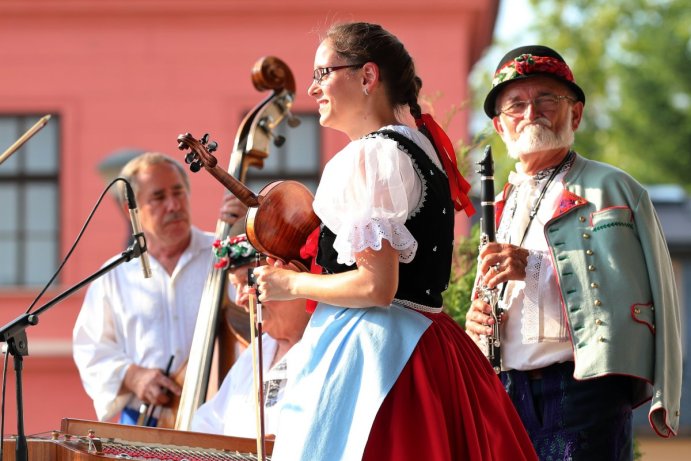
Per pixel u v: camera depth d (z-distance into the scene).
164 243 13.02
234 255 11.06
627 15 49.47
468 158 12.64
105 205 27.77
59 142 28.22
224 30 27.92
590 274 9.81
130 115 28.02
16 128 28.31
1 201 28.34
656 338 9.69
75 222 27.88
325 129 27.61
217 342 12.06
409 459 7.66
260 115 12.96
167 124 27.95
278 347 10.81
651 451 33.09
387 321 7.92
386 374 7.74
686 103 49.59
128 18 28.05
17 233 28.30
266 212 8.62
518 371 10.09
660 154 49.09
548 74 10.26
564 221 10.07
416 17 27.45
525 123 10.26
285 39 27.77
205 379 11.88
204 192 26.48
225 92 27.92
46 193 28.34
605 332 9.64
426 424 7.71
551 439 9.88
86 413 26.36
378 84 8.28
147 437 8.94
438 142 8.50
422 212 8.02
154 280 13.03
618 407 9.78
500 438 8.13
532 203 10.34
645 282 9.80
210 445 8.95
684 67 48.91
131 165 13.22
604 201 9.99
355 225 7.70
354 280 7.77
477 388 8.20
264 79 13.20
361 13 27.50
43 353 26.31
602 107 49.81
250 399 10.59
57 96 28.14
